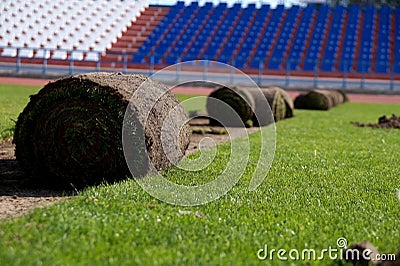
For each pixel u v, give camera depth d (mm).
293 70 39375
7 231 4191
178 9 50219
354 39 44812
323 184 6805
